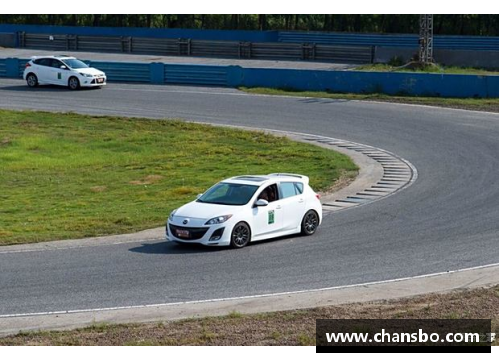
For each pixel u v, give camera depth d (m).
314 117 63.47
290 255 29.30
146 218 35.94
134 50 105.31
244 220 30.62
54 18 130.62
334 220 35.44
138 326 21.00
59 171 48.78
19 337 20.20
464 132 57.03
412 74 71.06
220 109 67.12
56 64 77.56
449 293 24.27
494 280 25.77
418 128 58.72
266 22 131.62
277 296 24.02
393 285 25.27
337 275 26.47
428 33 85.50
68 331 20.62
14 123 62.75
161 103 69.94
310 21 131.38
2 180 46.22
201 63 94.50
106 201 40.59
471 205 37.75
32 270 27.30
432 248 30.11
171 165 49.81
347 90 73.25
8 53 104.12
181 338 19.91
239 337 19.91
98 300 23.67
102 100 71.62
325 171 46.72
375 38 106.19
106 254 29.75
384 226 33.97
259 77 76.38
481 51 91.00
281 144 54.78
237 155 52.22
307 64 93.31
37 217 36.56
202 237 30.06
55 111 67.19
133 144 56.19
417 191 41.25
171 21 132.25
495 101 67.81
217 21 131.12
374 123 60.84
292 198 32.25
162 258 29.00
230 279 25.98
